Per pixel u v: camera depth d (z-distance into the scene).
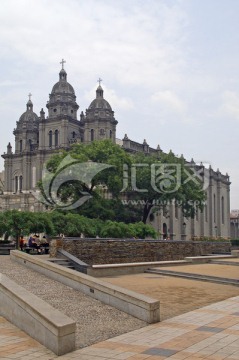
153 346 10.33
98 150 58.97
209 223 99.88
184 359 9.29
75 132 84.81
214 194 103.81
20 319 11.65
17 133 90.00
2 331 11.46
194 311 14.77
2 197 85.56
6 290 12.74
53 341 9.88
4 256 27.89
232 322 12.97
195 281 23.23
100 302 15.18
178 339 10.95
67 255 26.02
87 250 28.69
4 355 9.56
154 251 34.03
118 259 30.77
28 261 22.00
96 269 25.09
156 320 12.98
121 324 12.61
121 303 14.15
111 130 82.31
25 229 36.97
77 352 9.92
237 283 21.67
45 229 38.75
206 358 9.36
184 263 31.77
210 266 30.44
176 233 85.50
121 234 45.66
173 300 16.98
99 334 11.52
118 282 22.45
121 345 10.47
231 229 130.25
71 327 10.05
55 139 83.44
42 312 10.58
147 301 13.01
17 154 88.38
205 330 11.94
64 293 16.39
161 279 23.98
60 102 83.81
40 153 83.38
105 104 82.50
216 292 19.23
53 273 19.11
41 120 84.25
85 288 16.39
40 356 9.57
